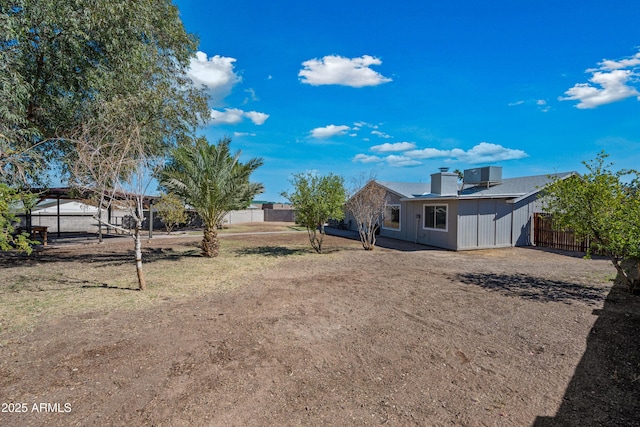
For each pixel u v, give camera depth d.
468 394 2.95
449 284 7.41
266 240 18.22
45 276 8.29
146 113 10.05
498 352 3.84
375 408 2.73
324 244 16.20
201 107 13.69
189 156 11.66
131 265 9.97
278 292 6.68
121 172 6.80
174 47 12.97
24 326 4.63
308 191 12.75
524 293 6.58
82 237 18.75
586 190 6.40
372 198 15.17
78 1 8.30
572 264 10.32
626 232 6.01
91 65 9.24
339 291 6.77
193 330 4.52
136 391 2.95
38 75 8.78
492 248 14.64
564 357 3.69
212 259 11.25
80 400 2.80
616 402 2.81
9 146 7.80
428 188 20.42
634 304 5.76
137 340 4.15
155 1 11.36
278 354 3.77
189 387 3.03
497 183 17.92
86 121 8.95
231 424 2.50
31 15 7.84
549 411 2.69
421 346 4.02
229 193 11.56
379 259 11.29
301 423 2.52
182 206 19.91
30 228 15.02
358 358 3.69
